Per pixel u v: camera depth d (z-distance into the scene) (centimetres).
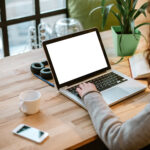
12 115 131
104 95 144
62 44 155
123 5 183
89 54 162
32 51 196
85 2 338
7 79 161
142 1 219
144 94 151
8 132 120
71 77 154
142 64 172
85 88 139
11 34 360
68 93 146
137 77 163
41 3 369
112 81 157
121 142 109
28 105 129
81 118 131
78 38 161
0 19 339
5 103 140
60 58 153
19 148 112
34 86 156
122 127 111
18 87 154
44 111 135
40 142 114
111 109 137
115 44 192
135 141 106
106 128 116
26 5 358
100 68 164
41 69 167
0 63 178
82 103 138
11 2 344
